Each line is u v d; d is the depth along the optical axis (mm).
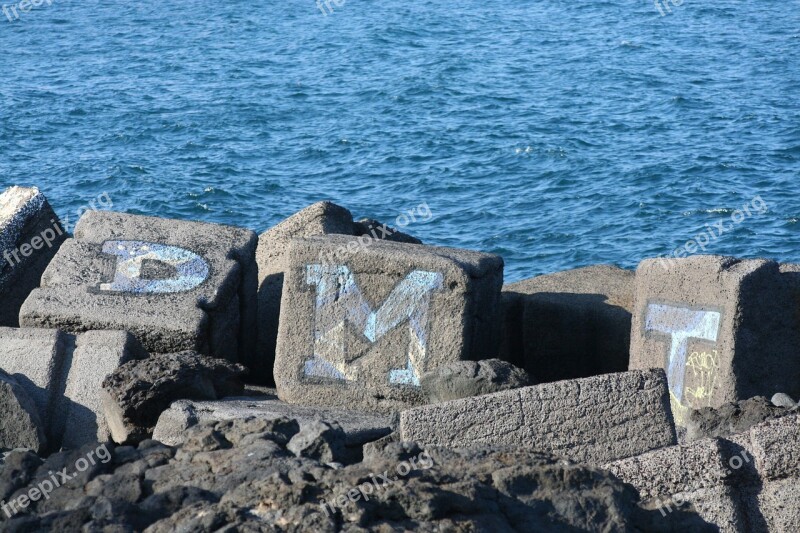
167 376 9547
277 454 7480
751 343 10031
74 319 10656
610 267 13711
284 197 29984
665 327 10633
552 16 56844
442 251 10609
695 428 9086
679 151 32531
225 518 6637
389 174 31703
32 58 48469
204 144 34750
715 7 57875
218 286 11094
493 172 31484
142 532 6777
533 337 12555
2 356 10016
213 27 55750
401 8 59156
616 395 8578
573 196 29062
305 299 10398
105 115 38156
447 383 9734
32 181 31078
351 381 10281
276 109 39375
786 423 8211
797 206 27484
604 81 42688
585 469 7238
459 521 6637
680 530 7449
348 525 6488
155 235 11516
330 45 50906
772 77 42938
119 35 54188
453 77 43594
